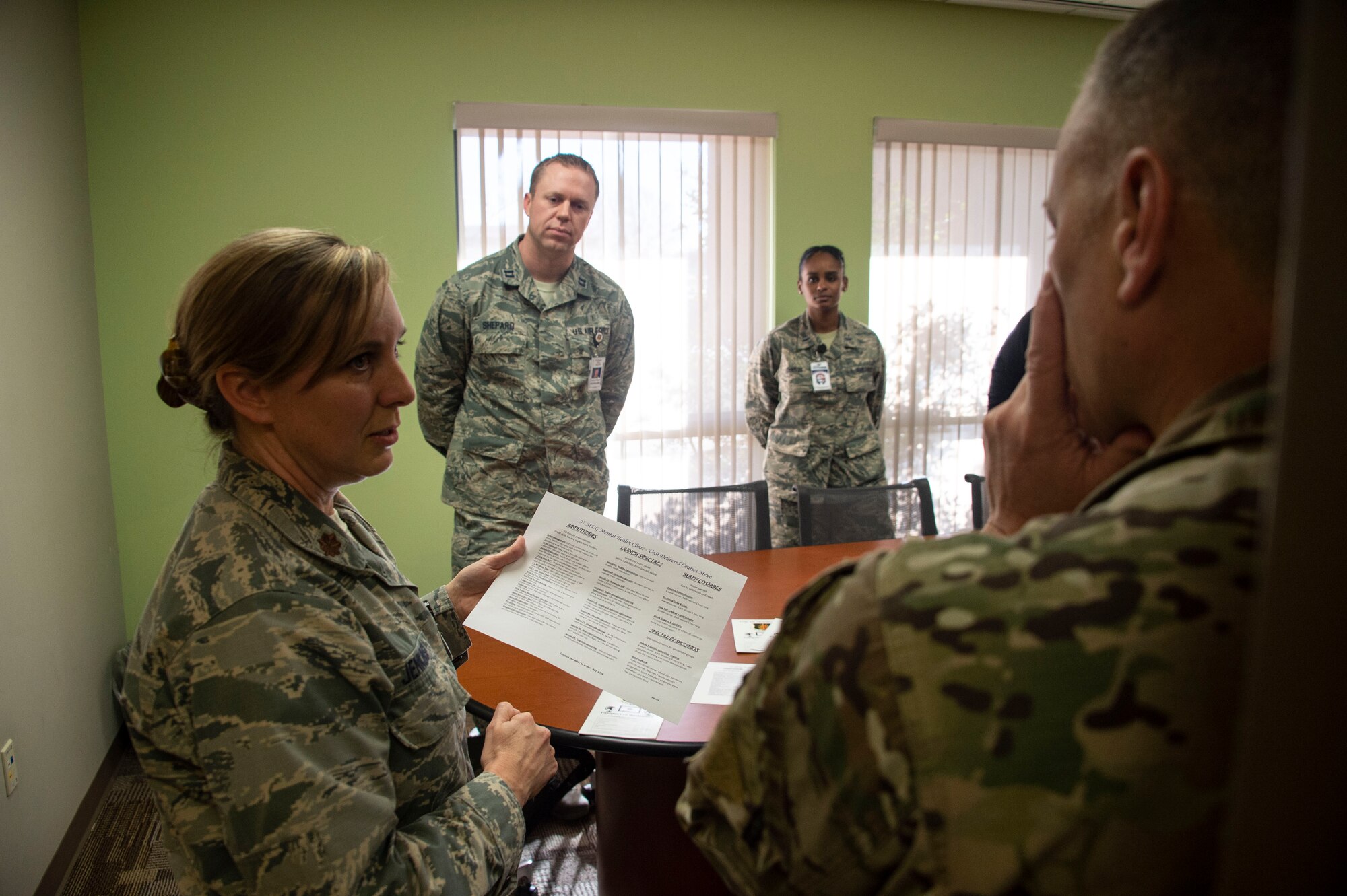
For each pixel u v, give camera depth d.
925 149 4.27
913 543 0.42
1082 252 0.46
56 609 2.45
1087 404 0.49
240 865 0.74
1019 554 0.38
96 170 3.31
